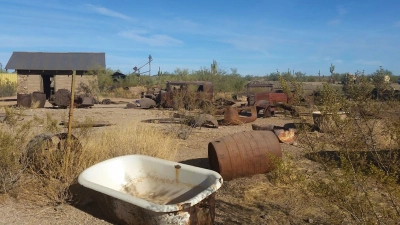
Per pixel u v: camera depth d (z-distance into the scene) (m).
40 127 9.67
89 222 4.95
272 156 4.65
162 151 7.54
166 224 4.27
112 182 5.82
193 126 12.18
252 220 5.07
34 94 21.23
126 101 28.81
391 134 4.14
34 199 5.62
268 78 57.38
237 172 6.68
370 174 3.52
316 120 7.29
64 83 32.41
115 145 7.35
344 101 3.92
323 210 5.23
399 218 3.49
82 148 6.59
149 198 5.74
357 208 3.51
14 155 6.02
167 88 21.67
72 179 5.96
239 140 6.86
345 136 3.83
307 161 7.79
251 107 14.80
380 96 4.44
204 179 5.30
